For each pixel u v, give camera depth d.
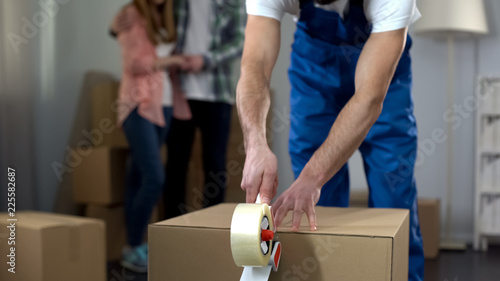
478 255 2.95
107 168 2.26
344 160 1.01
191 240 0.90
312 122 1.42
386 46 1.08
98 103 2.31
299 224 0.89
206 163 2.40
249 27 1.21
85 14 2.34
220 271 0.88
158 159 2.26
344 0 1.33
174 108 2.32
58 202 2.26
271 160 0.97
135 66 2.24
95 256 1.54
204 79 2.35
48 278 1.42
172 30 2.28
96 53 2.34
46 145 2.26
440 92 3.38
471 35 3.30
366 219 0.99
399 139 1.37
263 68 1.16
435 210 2.84
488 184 3.17
